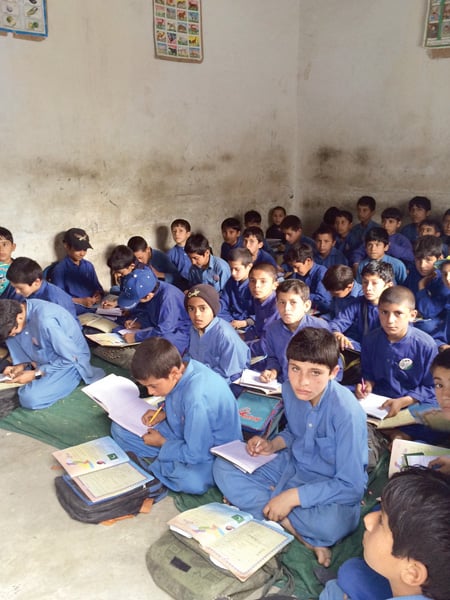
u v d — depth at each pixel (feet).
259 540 6.52
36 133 15.83
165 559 6.62
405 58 19.77
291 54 22.31
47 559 6.92
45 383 10.78
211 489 8.26
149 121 18.49
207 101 20.04
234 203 22.00
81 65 16.35
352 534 7.20
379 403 9.04
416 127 20.10
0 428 10.14
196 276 15.90
